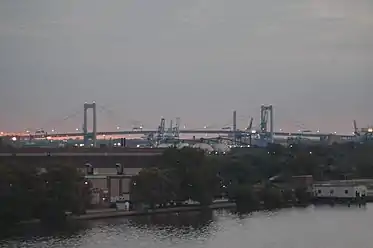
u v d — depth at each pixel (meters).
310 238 174.12
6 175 187.88
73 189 196.75
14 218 185.38
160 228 186.12
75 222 194.00
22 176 190.62
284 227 192.75
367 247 162.38
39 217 190.50
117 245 161.12
